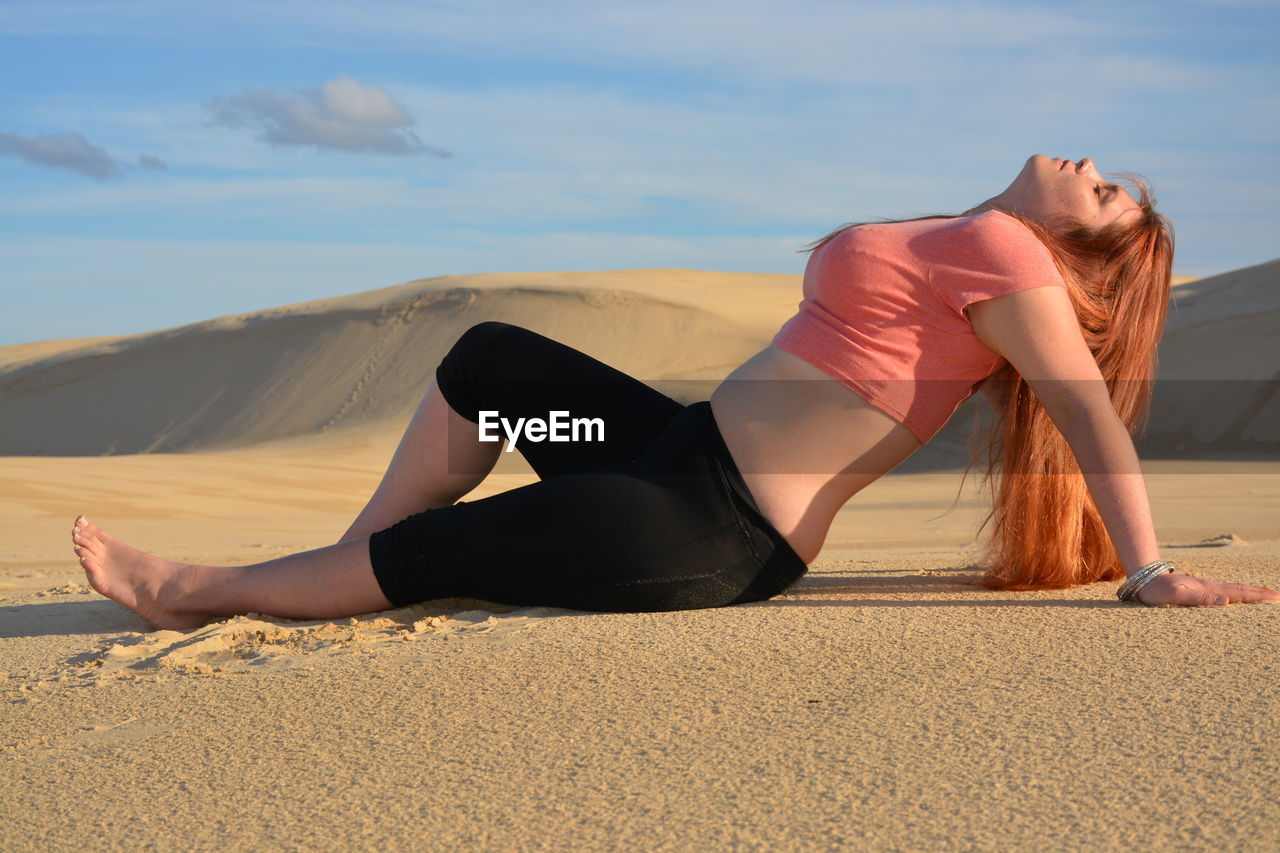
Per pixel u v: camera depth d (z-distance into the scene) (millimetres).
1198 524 9711
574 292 60312
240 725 1946
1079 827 1382
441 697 2033
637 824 1446
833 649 2238
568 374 2951
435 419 3045
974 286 2529
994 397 2959
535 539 2590
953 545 7344
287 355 62250
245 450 49656
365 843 1429
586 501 2582
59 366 66188
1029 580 2965
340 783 1649
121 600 2838
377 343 60656
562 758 1702
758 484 2613
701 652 2242
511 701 1990
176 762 1782
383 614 2793
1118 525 2613
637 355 55625
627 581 2598
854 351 2572
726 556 2617
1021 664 2098
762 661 2170
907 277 2566
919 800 1484
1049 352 2539
